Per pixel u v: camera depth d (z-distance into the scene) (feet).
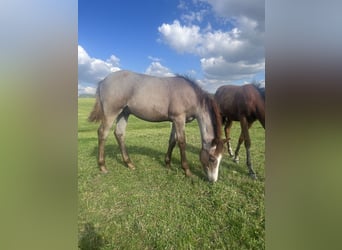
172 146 7.41
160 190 6.58
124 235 5.49
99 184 6.80
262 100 6.53
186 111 6.90
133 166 7.54
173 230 5.46
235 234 5.28
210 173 6.68
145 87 6.94
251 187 6.44
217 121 6.71
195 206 6.01
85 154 7.73
